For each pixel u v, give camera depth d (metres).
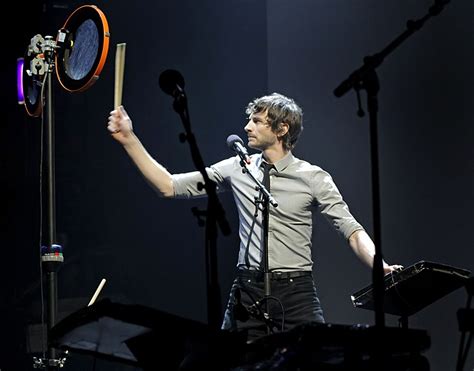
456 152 15.69
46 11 17.75
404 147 16.08
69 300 16.88
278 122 11.65
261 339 7.76
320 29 16.61
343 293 16.16
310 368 7.80
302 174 11.55
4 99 17.72
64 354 11.04
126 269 17.62
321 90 16.53
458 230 15.60
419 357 8.21
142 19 17.77
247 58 17.41
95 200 17.75
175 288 17.64
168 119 17.72
